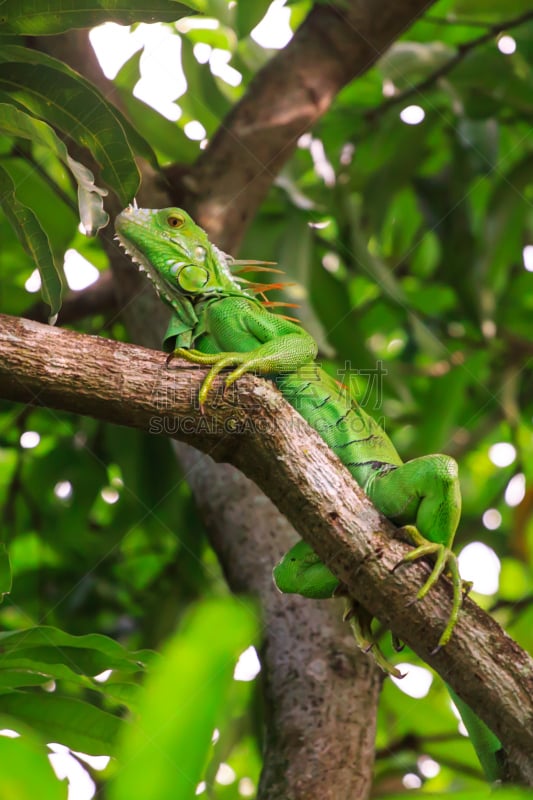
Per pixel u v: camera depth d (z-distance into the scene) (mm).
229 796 9312
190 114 10703
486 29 10969
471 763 9141
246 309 6637
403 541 5398
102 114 5484
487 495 12633
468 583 5426
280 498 5375
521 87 10445
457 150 11289
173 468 10672
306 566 6496
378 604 5363
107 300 10648
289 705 6945
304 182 12258
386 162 10930
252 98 9445
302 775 6551
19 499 11438
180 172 9133
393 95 11266
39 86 5418
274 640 7316
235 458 5402
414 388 12648
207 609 1973
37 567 10789
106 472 11172
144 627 10469
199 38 11586
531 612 10039
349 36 9445
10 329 4910
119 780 2018
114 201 8594
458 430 11961
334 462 5387
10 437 11750
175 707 1965
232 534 8039
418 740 9195
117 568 11094
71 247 11734
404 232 12727
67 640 5332
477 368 11781
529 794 2084
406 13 9266
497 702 5113
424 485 5930
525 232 12242
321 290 10812
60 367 4934
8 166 9680
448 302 12445
